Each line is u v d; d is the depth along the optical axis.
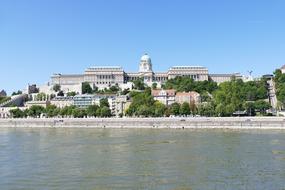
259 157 163.75
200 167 146.00
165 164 153.75
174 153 181.38
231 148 192.75
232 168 142.75
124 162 160.62
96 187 120.44
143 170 143.12
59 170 146.50
